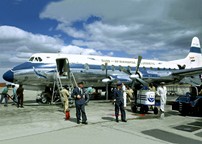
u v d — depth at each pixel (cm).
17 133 894
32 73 2048
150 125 1087
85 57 2403
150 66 2877
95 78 2389
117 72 2514
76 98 1100
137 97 1527
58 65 2209
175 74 2131
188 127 1047
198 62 3672
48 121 1172
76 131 933
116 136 848
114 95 1170
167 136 864
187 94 1555
